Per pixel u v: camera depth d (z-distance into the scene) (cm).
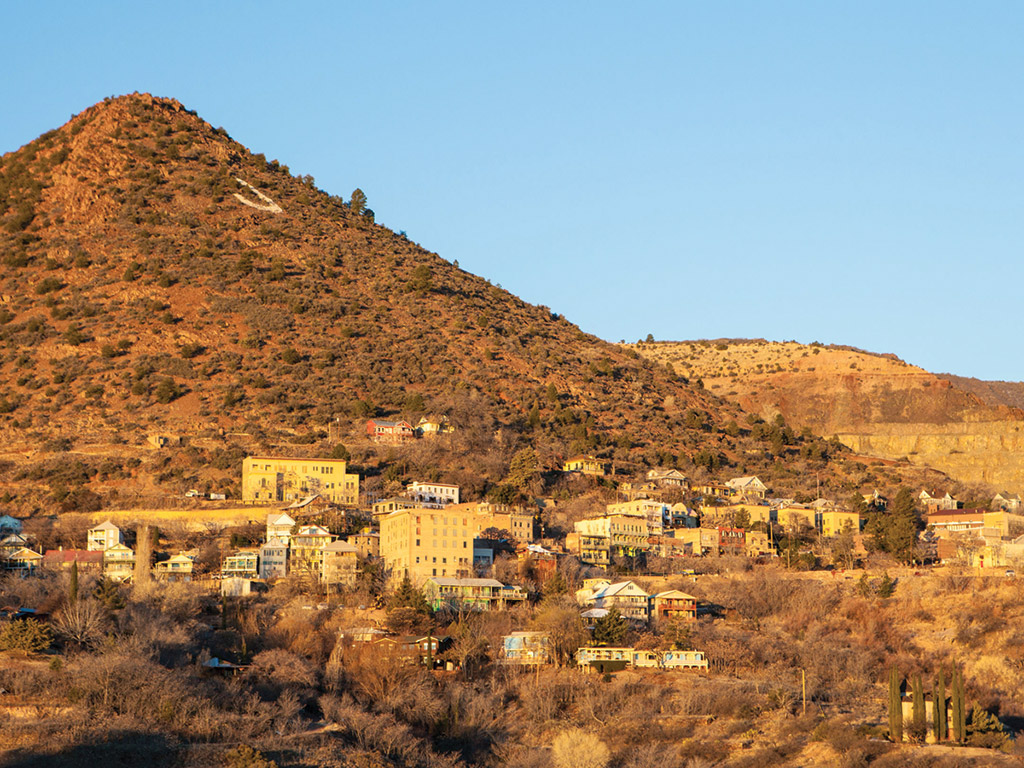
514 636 17775
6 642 15400
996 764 13750
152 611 17162
